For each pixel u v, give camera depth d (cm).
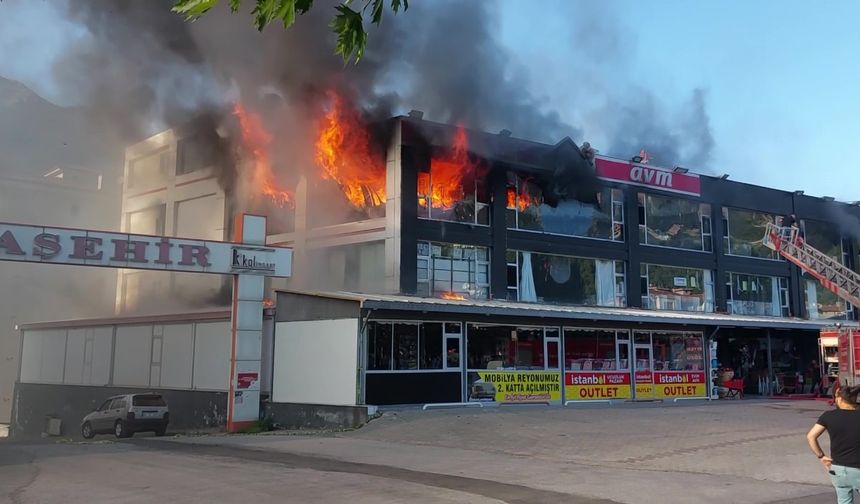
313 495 946
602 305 2975
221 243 2159
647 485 1023
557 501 898
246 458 1395
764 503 890
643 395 2597
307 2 318
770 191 3609
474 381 2212
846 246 3919
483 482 1049
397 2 344
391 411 1988
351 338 2022
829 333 2402
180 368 2583
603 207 3033
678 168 3250
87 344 3105
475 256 2684
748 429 1702
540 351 2381
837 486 617
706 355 2800
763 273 3534
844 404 625
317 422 2058
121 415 2292
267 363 2289
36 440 2611
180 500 926
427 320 2145
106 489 1027
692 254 3281
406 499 912
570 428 1716
